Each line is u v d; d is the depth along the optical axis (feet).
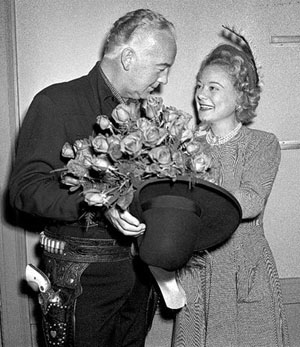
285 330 7.43
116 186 5.23
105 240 6.22
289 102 9.16
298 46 9.05
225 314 7.20
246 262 7.14
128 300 6.87
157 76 6.27
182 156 5.14
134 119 5.28
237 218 5.53
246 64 7.13
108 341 6.57
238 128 7.22
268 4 8.92
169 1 8.80
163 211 5.12
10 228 9.06
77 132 6.13
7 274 9.18
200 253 7.11
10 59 8.62
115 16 8.75
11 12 8.55
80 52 8.78
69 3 8.68
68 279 6.20
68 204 5.68
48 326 6.29
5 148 8.79
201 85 7.19
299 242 9.48
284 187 9.36
